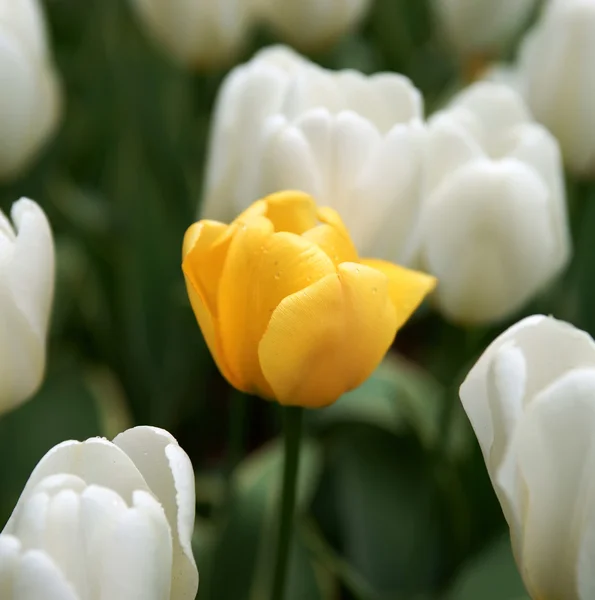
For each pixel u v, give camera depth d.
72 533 0.67
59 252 1.04
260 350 0.72
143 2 0.93
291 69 0.84
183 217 1.05
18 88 0.86
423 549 0.90
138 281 1.03
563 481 0.70
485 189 0.81
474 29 0.98
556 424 0.70
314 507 0.94
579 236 0.92
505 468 0.70
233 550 0.87
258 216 0.73
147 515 0.67
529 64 0.90
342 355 0.73
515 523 0.70
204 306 0.73
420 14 1.39
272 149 0.78
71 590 0.66
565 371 0.71
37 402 0.92
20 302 0.74
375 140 0.79
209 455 1.08
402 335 1.21
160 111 1.09
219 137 0.81
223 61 0.95
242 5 0.93
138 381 1.05
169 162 1.06
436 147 0.82
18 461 0.91
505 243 0.82
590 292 0.96
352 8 0.95
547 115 0.89
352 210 0.79
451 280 0.83
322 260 0.72
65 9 1.38
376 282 0.72
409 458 0.92
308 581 0.87
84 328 1.11
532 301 0.99
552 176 0.83
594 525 0.70
